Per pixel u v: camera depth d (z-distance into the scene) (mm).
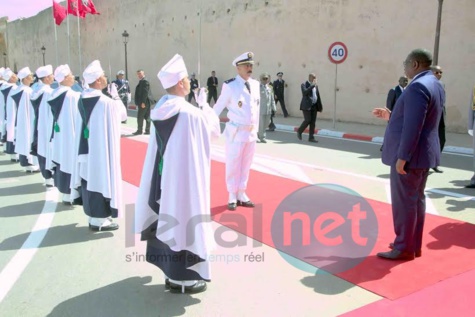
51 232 5660
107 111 5348
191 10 24016
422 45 14312
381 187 7684
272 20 19469
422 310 3701
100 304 3902
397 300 3861
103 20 32625
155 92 27719
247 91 6230
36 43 43094
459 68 13469
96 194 5469
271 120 15328
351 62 16547
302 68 18438
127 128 15812
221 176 8547
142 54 28625
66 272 4527
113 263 4738
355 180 8211
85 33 35250
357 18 16109
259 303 3877
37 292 4121
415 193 4543
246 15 20719
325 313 3691
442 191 7523
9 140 9805
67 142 6500
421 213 4672
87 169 5461
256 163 9844
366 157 10594
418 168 4387
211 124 4004
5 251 5070
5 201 7043
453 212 6352
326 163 9867
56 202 6988
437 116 4418
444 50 13727
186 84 3875
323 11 17234
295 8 18344
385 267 4504
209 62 23281
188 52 24641
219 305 3863
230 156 6281
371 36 15758
